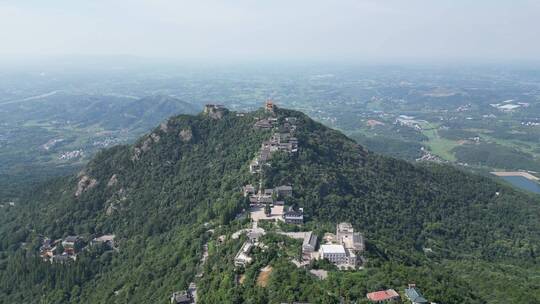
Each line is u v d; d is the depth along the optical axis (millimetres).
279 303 199500
